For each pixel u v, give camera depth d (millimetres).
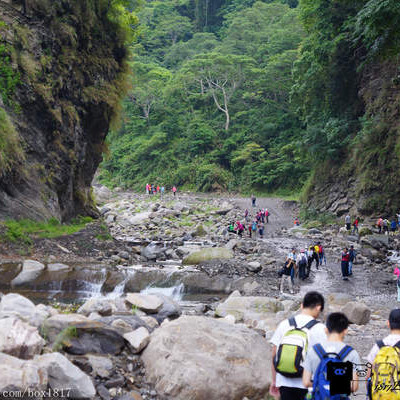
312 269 21641
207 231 34125
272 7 85688
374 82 36500
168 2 111875
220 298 16406
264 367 5586
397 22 22812
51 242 19625
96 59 28438
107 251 21141
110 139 82938
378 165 34062
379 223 30891
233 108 71875
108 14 29141
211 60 66938
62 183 25203
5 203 20031
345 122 38344
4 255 16578
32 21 23344
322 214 38531
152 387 5305
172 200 52469
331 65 38438
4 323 5043
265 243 27781
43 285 14422
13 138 20562
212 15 104188
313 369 3678
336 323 3801
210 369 5277
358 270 21625
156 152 72312
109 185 75188
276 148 63125
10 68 21656
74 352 5586
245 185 62281
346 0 33812
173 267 20016
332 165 40656
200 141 68188
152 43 103188
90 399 4723
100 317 7078
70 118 25719
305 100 42812
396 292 17500
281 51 69625
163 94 75500
